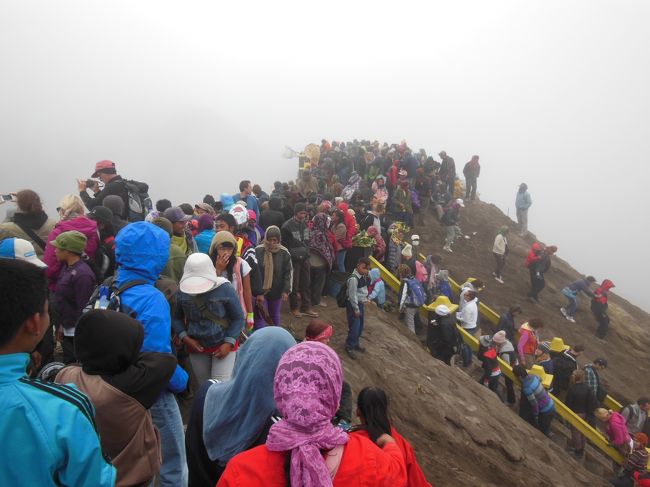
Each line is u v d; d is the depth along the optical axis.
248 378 2.45
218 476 2.61
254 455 1.86
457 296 15.64
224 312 4.26
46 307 1.75
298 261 9.09
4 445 1.53
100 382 2.49
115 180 7.38
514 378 11.26
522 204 21.62
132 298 3.29
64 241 4.09
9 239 4.23
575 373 11.23
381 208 12.93
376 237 12.71
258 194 11.85
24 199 5.20
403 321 11.80
